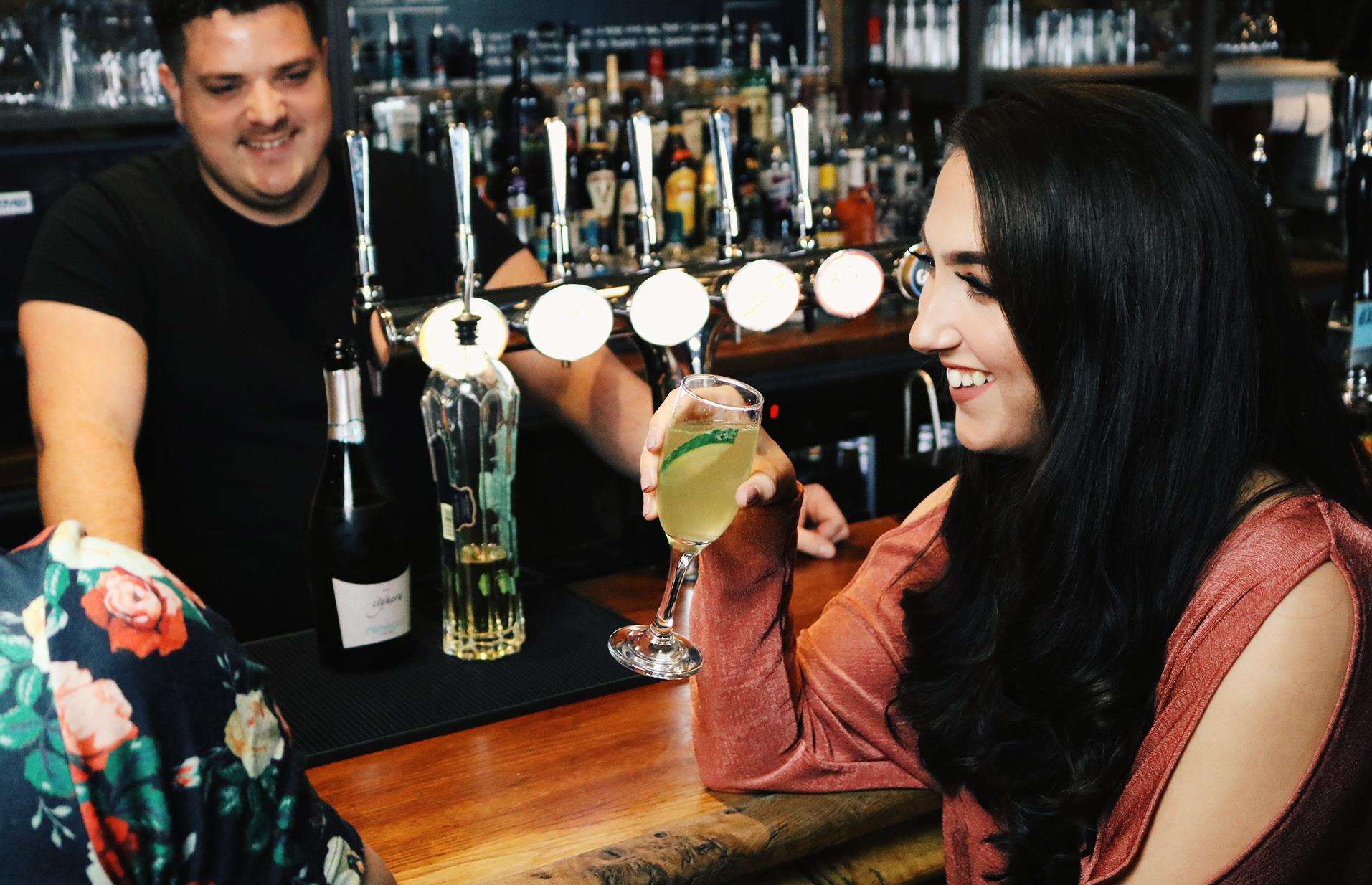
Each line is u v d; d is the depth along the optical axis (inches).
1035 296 37.1
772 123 128.3
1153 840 35.7
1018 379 39.5
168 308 72.0
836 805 44.3
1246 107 151.6
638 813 43.1
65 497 62.2
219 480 74.6
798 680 45.9
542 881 38.9
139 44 104.3
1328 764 33.8
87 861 25.2
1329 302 139.5
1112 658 38.3
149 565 26.9
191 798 26.4
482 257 80.9
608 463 74.9
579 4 128.9
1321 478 39.2
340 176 75.9
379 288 54.4
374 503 52.2
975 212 38.0
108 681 25.1
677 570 46.3
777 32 138.3
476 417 51.6
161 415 73.8
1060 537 38.7
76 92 102.5
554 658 54.2
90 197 71.0
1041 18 137.4
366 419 77.1
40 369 67.4
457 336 50.6
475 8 124.1
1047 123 37.4
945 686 43.7
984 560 44.6
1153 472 37.4
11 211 97.8
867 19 139.9
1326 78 142.8
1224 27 146.8
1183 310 36.3
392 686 51.7
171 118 103.8
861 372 120.3
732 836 41.8
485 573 53.1
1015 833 40.6
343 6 106.0
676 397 44.4
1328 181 145.3
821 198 131.6
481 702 50.2
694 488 41.9
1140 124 36.8
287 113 68.2
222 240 72.9
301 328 74.7
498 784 44.9
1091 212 36.3
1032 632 39.7
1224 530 37.1
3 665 24.9
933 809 46.7
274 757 28.4
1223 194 36.5
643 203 58.7
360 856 31.1
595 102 120.2
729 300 57.2
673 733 48.8
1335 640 34.0
